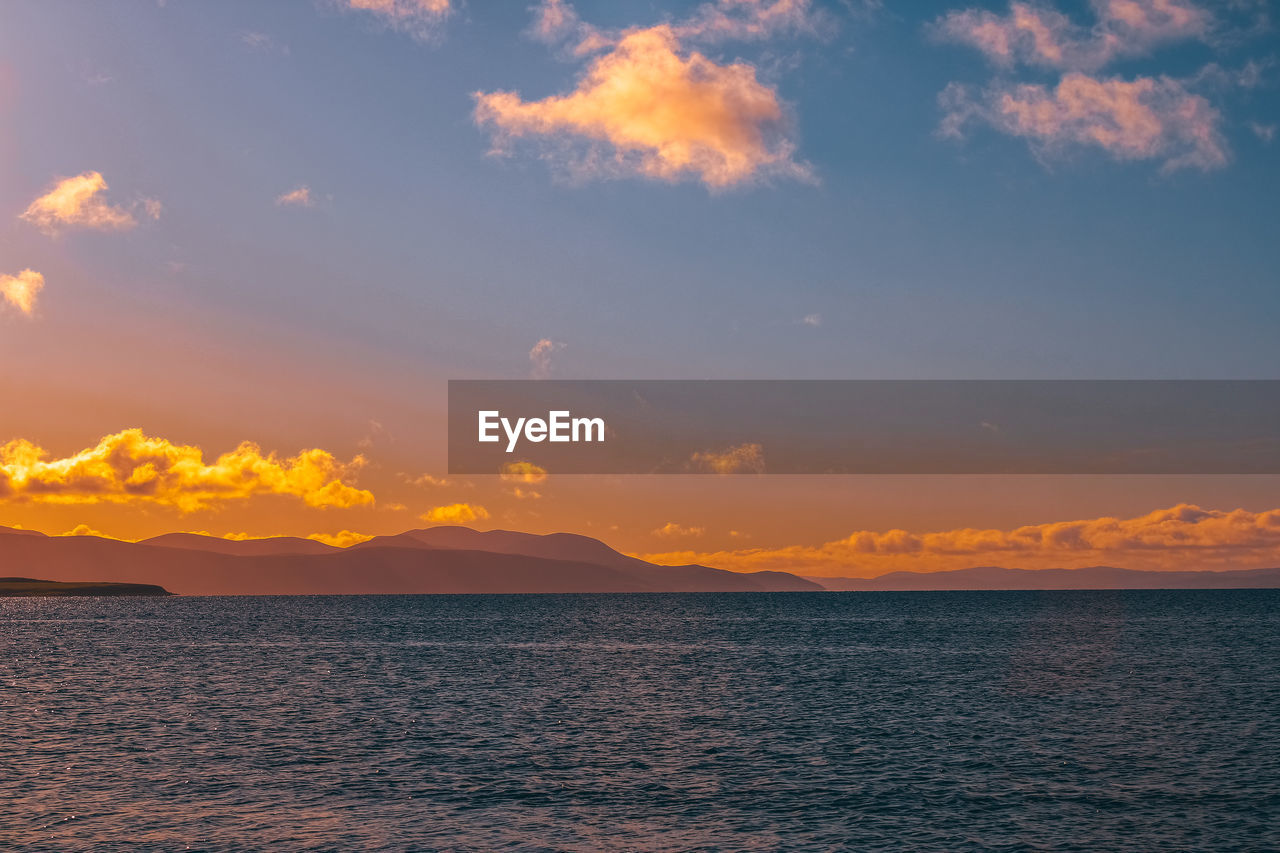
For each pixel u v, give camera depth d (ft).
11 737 179.01
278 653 371.97
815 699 228.22
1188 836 115.34
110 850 110.93
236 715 205.05
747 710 211.41
